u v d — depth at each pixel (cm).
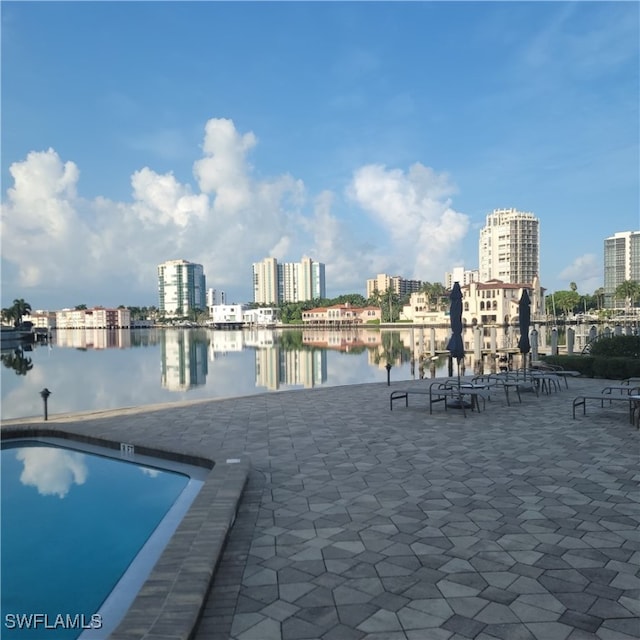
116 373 3362
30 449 995
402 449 860
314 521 546
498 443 893
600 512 559
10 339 9825
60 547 551
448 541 489
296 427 1069
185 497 697
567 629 344
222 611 373
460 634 340
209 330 16975
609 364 1906
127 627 321
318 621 359
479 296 11606
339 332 12325
